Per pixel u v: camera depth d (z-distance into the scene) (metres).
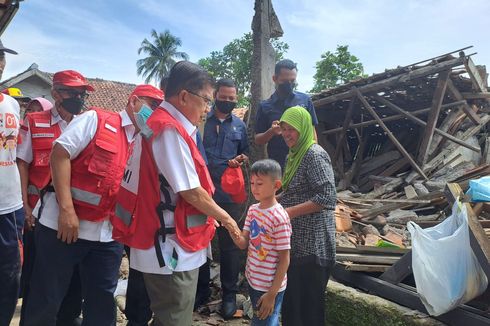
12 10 3.12
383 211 5.43
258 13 4.62
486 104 8.36
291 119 2.47
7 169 2.64
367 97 8.66
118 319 3.42
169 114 1.93
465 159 7.91
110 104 22.17
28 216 3.12
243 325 3.35
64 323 2.95
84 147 2.28
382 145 10.51
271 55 4.70
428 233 2.84
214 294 3.93
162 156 1.82
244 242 2.25
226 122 3.84
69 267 2.35
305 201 2.48
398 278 3.01
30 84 18.22
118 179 2.37
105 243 2.41
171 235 1.88
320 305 2.47
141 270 1.89
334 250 2.51
